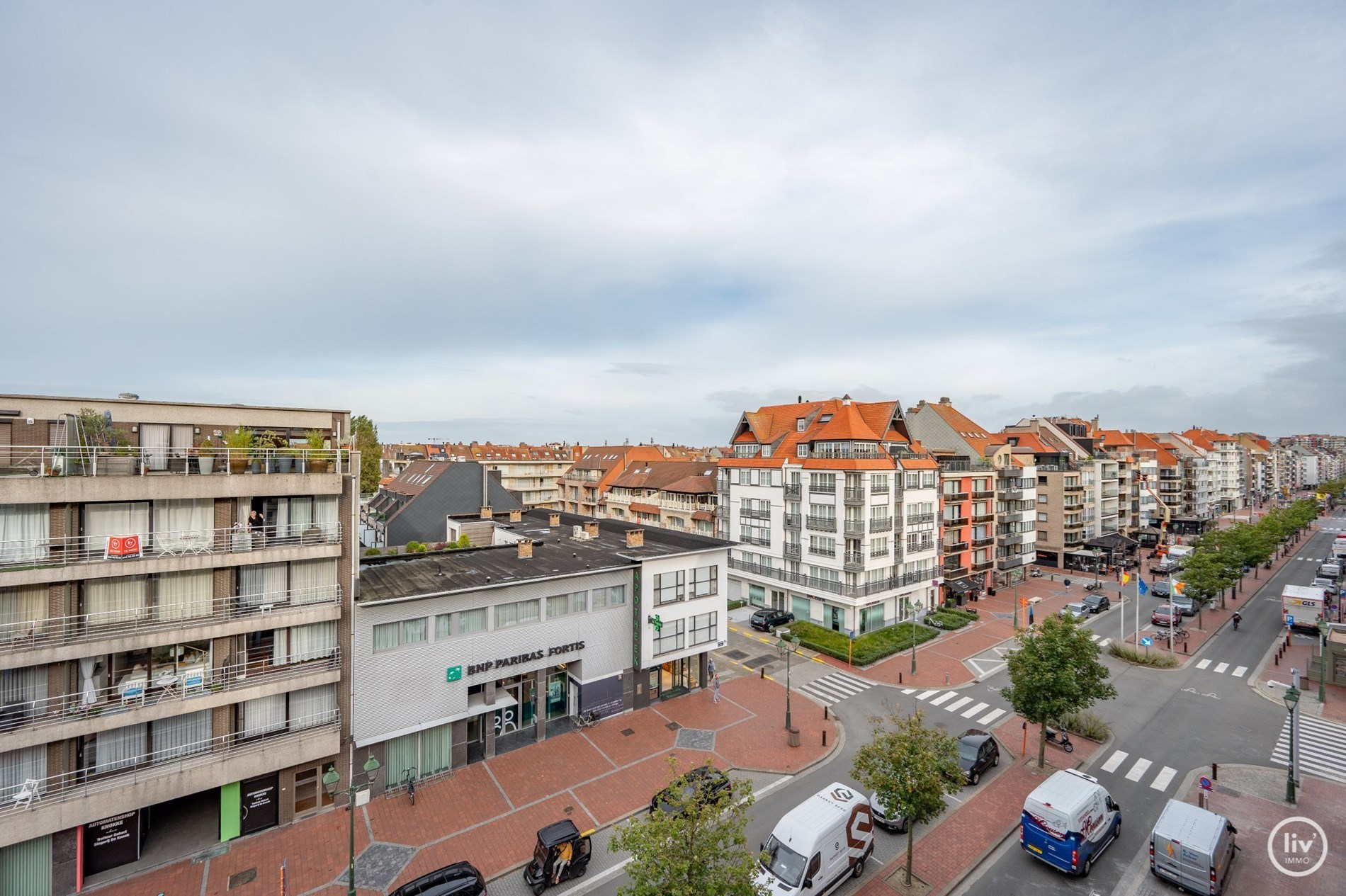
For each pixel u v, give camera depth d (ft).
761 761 100.17
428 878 68.03
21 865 68.39
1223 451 472.03
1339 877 72.49
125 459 74.90
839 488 172.24
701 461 270.67
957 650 158.30
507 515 203.92
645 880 53.98
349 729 87.56
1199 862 67.67
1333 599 197.06
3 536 68.90
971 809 87.45
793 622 180.86
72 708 70.54
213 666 78.54
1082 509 277.44
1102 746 105.60
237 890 70.90
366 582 100.68
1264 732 110.52
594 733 110.11
